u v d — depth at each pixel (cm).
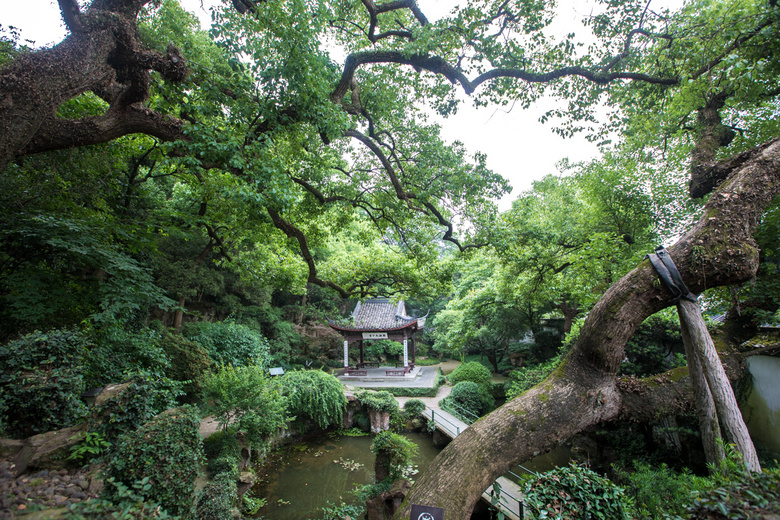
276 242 1273
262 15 521
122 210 1012
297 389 1230
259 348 1487
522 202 1280
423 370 2373
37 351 530
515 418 386
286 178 547
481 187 880
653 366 941
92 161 753
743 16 563
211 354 1304
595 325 406
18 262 672
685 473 520
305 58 539
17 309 602
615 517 399
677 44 643
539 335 1883
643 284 402
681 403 438
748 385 734
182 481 444
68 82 430
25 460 425
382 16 814
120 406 509
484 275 2080
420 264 1103
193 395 1141
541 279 1368
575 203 1441
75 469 446
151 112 521
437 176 898
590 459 945
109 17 447
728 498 238
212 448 860
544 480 444
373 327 2052
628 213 1173
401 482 705
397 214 1012
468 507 336
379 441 789
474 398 1458
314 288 2378
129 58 462
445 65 675
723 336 744
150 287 755
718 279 394
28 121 413
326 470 1027
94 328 729
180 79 496
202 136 493
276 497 874
